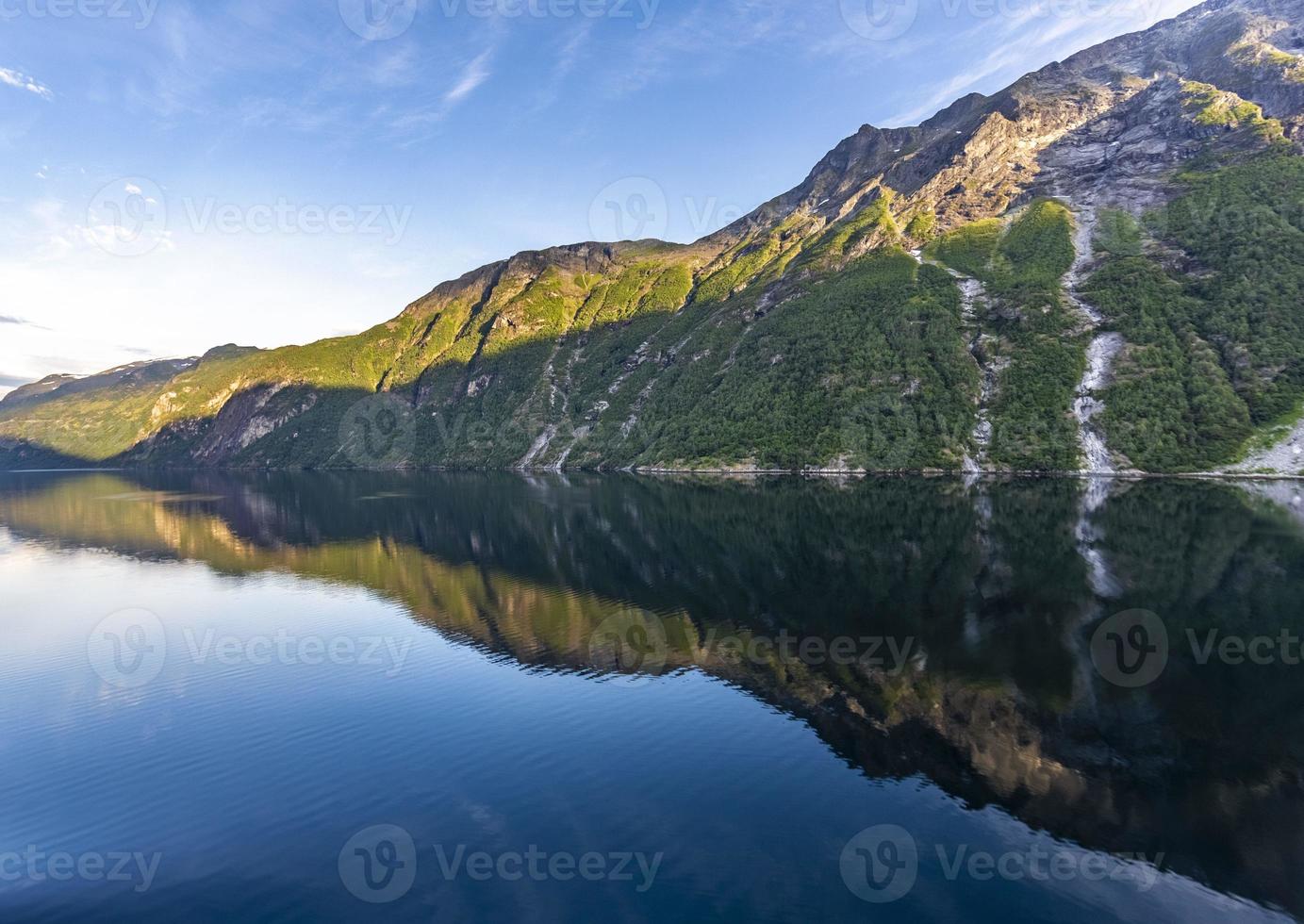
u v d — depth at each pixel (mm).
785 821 20641
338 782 23781
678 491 122062
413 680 33625
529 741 26422
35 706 31344
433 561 65688
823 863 18625
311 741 27031
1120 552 54125
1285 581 44188
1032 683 30281
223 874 18906
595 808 21656
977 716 27469
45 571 66188
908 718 27422
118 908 17609
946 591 45312
